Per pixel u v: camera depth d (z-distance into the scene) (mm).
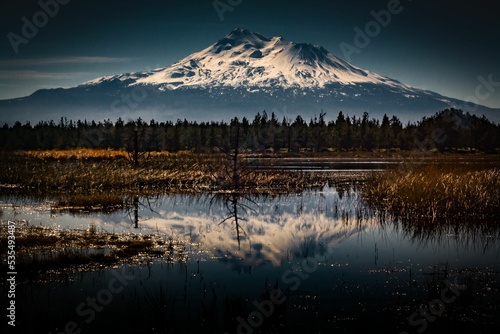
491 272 15750
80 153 71688
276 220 26297
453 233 22219
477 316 11984
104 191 37969
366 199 33000
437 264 16844
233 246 19656
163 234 21797
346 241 20797
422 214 26719
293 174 49844
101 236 20422
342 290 14023
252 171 45719
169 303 12938
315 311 12383
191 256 17828
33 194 35531
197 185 42969
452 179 30188
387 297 13391
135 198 34781
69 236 20188
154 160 60562
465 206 26281
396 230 23094
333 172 57250
